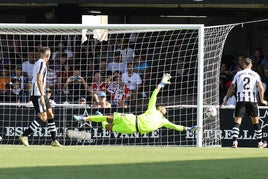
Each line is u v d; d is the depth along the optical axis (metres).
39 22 67.88
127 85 55.72
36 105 46.47
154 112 46.53
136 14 68.00
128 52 56.81
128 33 57.91
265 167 34.44
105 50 58.19
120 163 35.97
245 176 30.78
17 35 59.53
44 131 52.22
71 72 57.03
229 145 52.56
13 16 68.56
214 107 50.97
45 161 36.81
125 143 52.22
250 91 47.81
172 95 56.72
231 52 67.88
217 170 32.97
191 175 30.97
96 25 51.53
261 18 67.81
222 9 65.75
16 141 53.00
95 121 47.22
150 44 58.00
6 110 53.00
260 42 68.12
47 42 58.75
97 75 56.00
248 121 52.56
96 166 34.44
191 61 57.44
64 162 36.34
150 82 56.78
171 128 47.47
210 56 54.75
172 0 59.72
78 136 52.34
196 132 51.38
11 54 58.91
